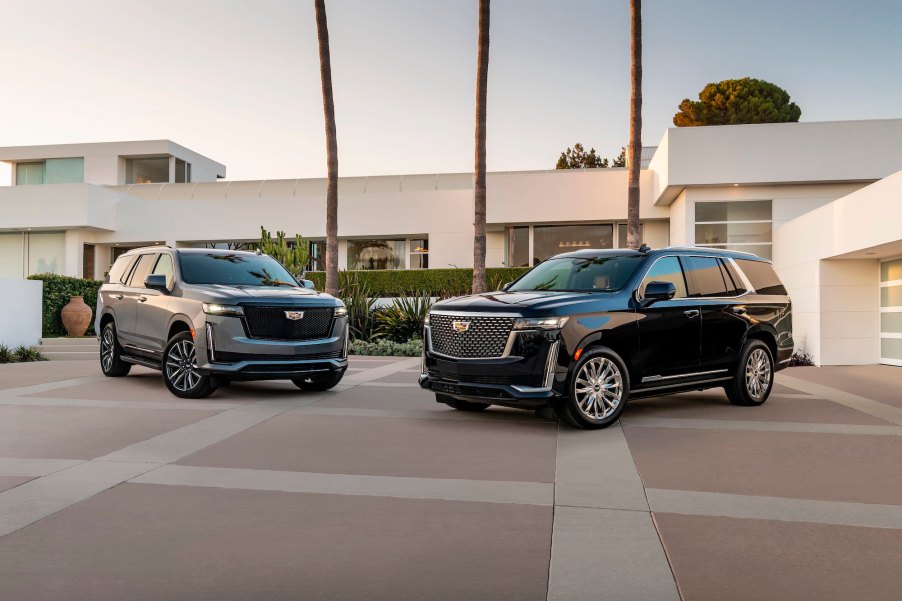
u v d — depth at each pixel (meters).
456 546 3.72
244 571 3.38
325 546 3.72
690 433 6.78
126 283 10.67
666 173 20.20
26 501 4.51
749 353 8.50
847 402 8.95
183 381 8.91
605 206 23.88
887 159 19.17
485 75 17.91
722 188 20.28
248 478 5.07
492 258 25.58
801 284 17.30
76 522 4.10
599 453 5.90
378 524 4.08
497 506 4.42
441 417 7.63
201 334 8.53
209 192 30.70
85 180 35.94
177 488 4.82
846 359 15.91
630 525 4.05
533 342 6.78
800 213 19.98
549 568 3.42
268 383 10.56
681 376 7.79
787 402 8.98
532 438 6.53
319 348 8.90
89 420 7.29
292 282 10.19
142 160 37.09
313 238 27.11
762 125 19.67
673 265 8.03
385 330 18.27
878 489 4.80
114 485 4.89
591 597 3.09
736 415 7.88
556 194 24.16
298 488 4.82
